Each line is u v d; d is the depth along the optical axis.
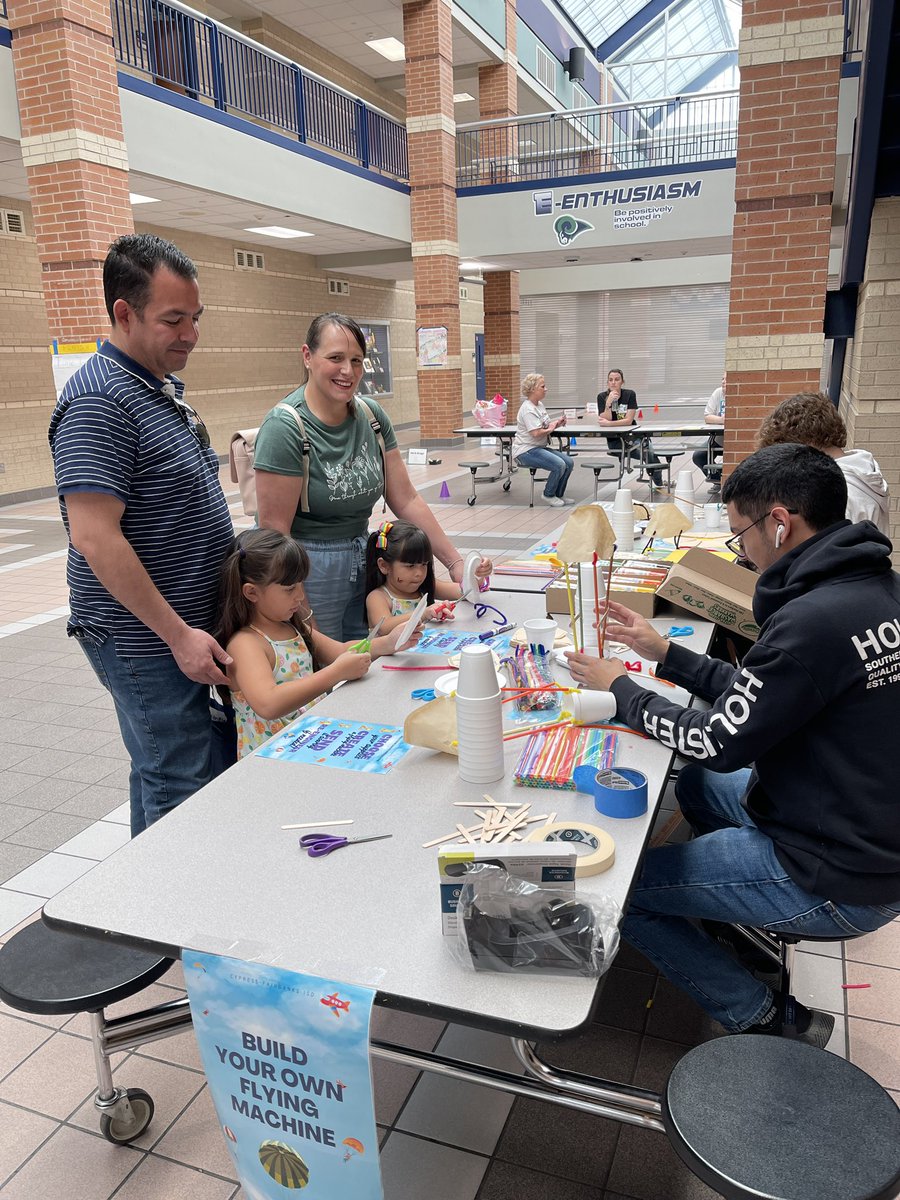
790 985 1.83
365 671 2.04
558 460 8.84
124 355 1.83
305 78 11.61
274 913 1.18
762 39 5.15
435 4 11.82
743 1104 1.12
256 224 11.26
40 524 8.92
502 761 1.55
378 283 17.23
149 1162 1.63
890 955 2.14
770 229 5.39
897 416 4.59
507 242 12.61
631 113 19.55
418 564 2.55
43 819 2.96
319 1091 1.12
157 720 1.98
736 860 1.51
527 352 17.62
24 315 10.04
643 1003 2.02
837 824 1.36
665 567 2.69
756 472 1.49
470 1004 1.00
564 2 17.02
